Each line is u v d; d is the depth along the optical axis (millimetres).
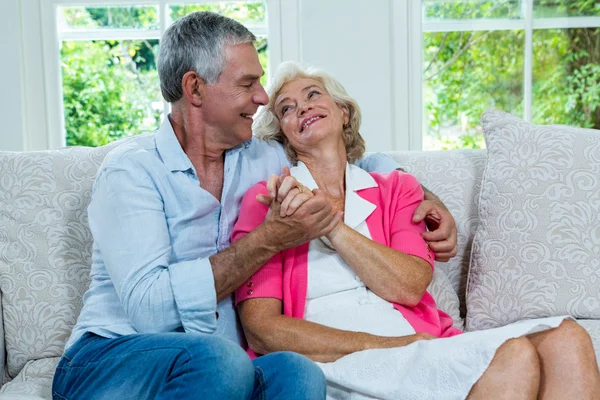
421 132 2961
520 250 1907
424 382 1391
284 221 1549
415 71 2920
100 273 1676
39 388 1761
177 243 1690
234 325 1736
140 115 2986
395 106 2916
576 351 1393
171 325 1566
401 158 2170
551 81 2969
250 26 2936
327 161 1858
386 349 1475
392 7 2863
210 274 1546
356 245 1676
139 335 1496
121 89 2967
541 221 1908
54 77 2912
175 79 1719
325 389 1376
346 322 1663
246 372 1334
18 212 1954
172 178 1681
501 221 1944
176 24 1736
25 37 2869
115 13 2928
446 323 1778
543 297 1869
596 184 1912
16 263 1930
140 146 1706
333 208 1839
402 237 1767
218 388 1303
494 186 1976
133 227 1586
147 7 2924
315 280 1729
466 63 2971
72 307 1927
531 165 1955
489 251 1947
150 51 2953
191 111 1731
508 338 1371
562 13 2936
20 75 2848
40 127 2912
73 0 2891
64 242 1947
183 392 1326
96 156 2021
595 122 2980
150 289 1534
